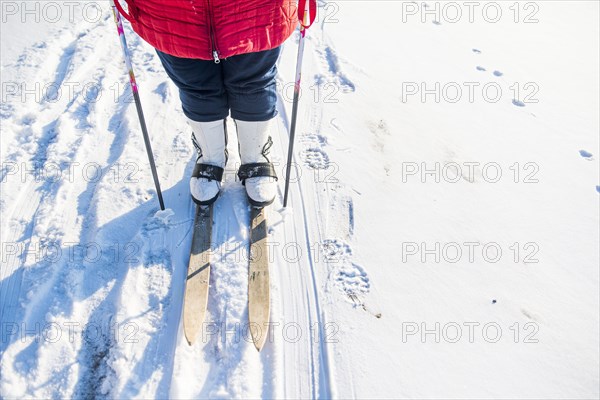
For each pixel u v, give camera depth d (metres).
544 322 1.76
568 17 3.66
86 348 1.59
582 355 1.68
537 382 1.60
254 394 1.51
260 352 1.62
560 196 2.24
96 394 1.50
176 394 1.48
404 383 1.57
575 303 1.83
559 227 2.10
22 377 1.50
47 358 1.55
